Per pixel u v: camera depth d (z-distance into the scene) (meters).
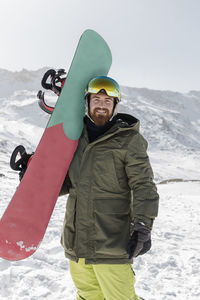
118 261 1.93
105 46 2.39
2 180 15.31
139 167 1.95
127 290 1.97
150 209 1.88
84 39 2.24
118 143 1.97
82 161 2.04
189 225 8.00
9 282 3.25
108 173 1.98
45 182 2.11
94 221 1.97
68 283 3.34
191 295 3.46
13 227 2.05
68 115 2.18
